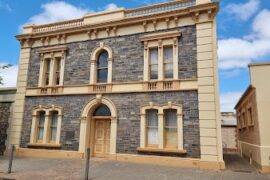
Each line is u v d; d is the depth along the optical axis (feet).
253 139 45.60
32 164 42.96
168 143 45.09
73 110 52.65
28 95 57.57
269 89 40.14
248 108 51.16
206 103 42.34
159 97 46.11
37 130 55.88
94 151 51.57
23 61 59.82
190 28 46.55
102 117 51.47
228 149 94.38
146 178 31.96
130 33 51.19
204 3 44.57
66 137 52.06
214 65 43.32
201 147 41.16
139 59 49.39
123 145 47.06
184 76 45.19
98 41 53.83
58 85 54.95
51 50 57.21
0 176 32.96
